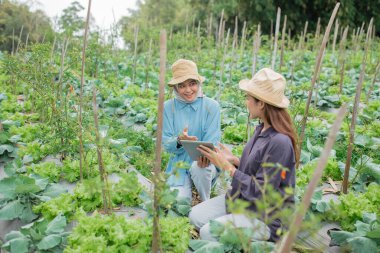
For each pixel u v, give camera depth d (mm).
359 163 4898
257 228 2305
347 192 4430
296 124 5180
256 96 3045
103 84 8906
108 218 3236
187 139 3777
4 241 3271
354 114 4191
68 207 3562
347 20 23219
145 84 9531
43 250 3055
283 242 2338
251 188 3121
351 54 12375
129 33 12312
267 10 23047
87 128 4477
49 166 4379
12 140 5141
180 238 3178
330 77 10250
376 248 3113
